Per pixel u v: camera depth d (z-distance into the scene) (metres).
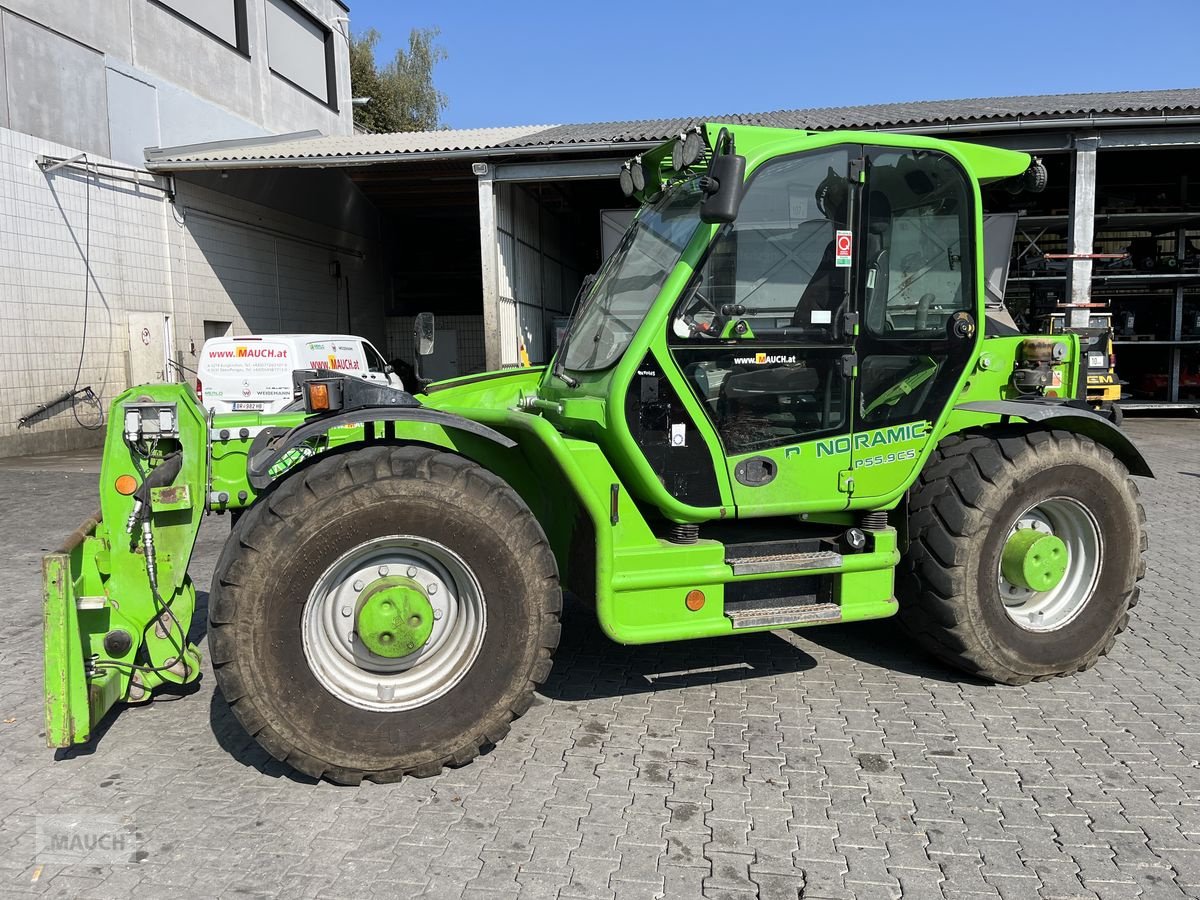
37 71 12.12
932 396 3.82
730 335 3.47
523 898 2.50
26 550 6.80
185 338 15.06
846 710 3.79
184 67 15.83
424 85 39.16
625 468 3.49
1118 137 12.47
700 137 3.45
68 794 3.10
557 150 12.69
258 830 2.85
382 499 3.02
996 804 3.01
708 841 2.79
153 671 3.38
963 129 12.27
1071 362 4.45
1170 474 10.22
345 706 3.06
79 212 12.80
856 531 3.76
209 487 3.68
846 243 3.59
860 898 2.50
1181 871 2.63
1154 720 3.68
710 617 3.52
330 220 20.11
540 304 16.97
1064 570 4.04
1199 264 15.65
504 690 3.21
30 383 12.01
